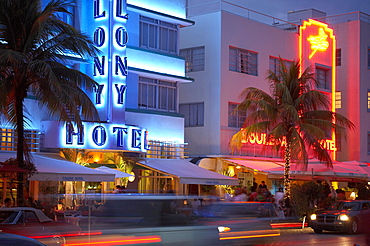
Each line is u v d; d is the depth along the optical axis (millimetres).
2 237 8484
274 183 40562
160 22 34281
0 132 26250
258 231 14117
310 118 34531
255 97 34500
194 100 39125
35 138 27312
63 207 26719
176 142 34156
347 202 27656
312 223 26641
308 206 32250
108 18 28875
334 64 46750
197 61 39312
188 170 31078
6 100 21156
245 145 38625
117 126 28641
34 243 8672
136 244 12000
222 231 13227
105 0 28953
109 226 12359
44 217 16188
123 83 29109
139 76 32781
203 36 39125
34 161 23922
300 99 34000
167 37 34688
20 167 21422
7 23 21172
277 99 34562
